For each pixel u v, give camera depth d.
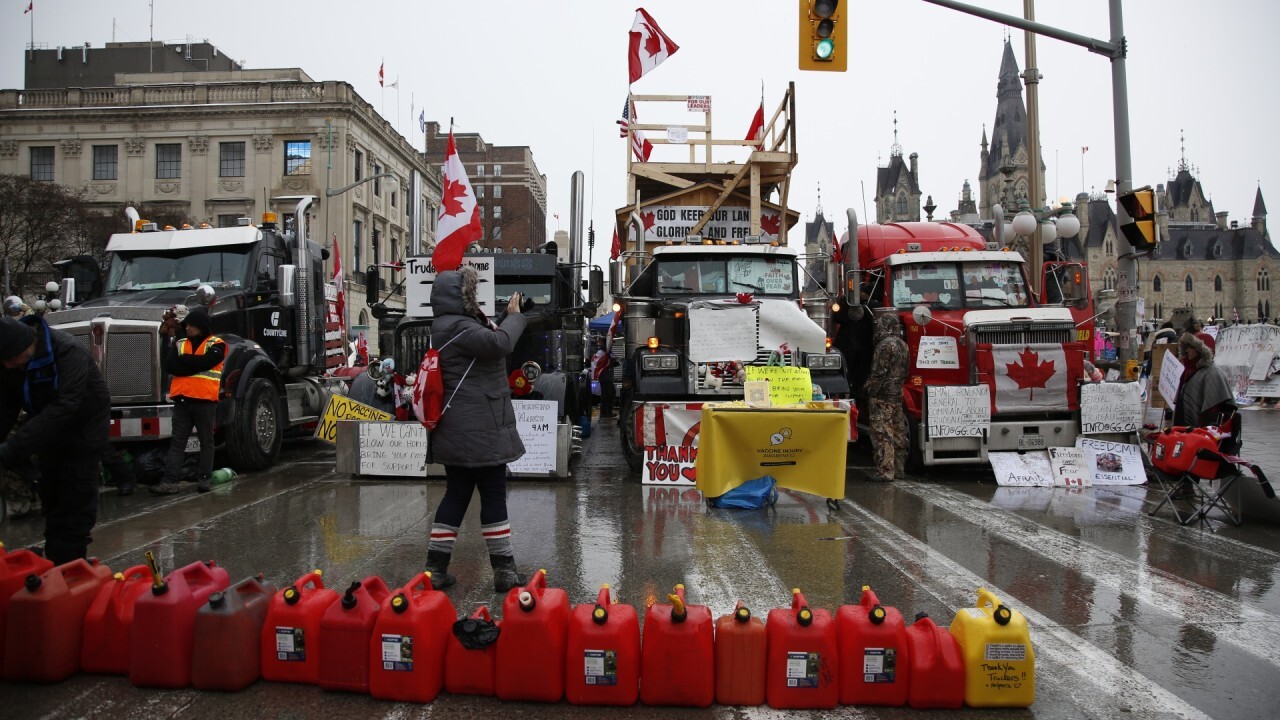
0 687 3.80
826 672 3.67
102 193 48.56
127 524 7.03
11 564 4.06
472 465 4.94
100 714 3.54
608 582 5.38
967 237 12.62
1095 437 9.73
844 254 12.29
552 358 11.44
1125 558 6.13
